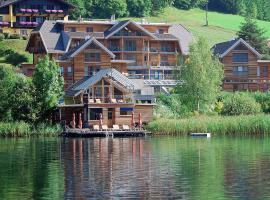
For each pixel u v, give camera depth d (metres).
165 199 58.66
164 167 76.81
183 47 180.50
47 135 124.19
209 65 142.38
